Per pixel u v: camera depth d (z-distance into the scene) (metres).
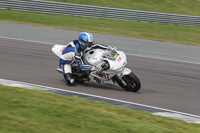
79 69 13.59
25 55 18.83
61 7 36.06
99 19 35.31
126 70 12.89
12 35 25.00
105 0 43.25
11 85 12.68
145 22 35.53
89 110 9.53
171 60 19.92
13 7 36.97
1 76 14.21
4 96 10.26
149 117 9.70
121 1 43.62
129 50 22.31
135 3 43.59
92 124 8.25
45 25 30.78
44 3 36.19
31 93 11.23
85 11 35.91
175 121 9.52
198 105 11.82
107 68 12.62
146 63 18.72
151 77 15.77
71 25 31.41
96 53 13.10
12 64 16.58
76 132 7.63
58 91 12.39
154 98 12.36
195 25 35.16
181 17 35.06
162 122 9.27
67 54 13.34
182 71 17.33
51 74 15.20
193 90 13.88
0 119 8.02
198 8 45.53
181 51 23.14
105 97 12.02
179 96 12.86
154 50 22.86
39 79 14.18
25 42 22.72
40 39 24.23
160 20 35.31
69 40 24.70
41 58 18.34
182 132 8.43
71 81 13.28
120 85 13.23
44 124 7.95
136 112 10.14
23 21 31.95
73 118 8.62
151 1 44.84
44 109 9.21
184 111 11.01
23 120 8.09
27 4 36.53
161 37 28.50
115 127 8.18
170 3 45.16
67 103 10.27
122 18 35.78
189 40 27.89
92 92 12.66
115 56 12.77
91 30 29.70
